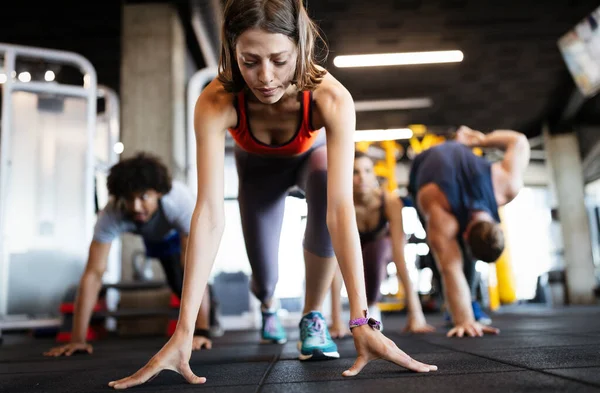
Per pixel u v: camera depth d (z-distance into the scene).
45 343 3.47
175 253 2.89
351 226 1.23
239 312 6.21
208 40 5.95
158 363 1.13
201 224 1.24
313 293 1.65
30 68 4.69
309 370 1.32
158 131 5.11
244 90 1.30
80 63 4.48
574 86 8.96
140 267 4.77
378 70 8.05
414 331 2.67
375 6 6.47
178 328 1.17
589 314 4.50
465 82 8.67
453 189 2.37
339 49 7.40
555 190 10.17
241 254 6.91
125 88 5.20
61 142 4.42
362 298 1.18
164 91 5.19
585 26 6.48
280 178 1.76
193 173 4.62
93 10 6.54
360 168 2.66
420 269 7.62
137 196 2.22
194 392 1.04
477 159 2.47
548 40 7.49
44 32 7.00
